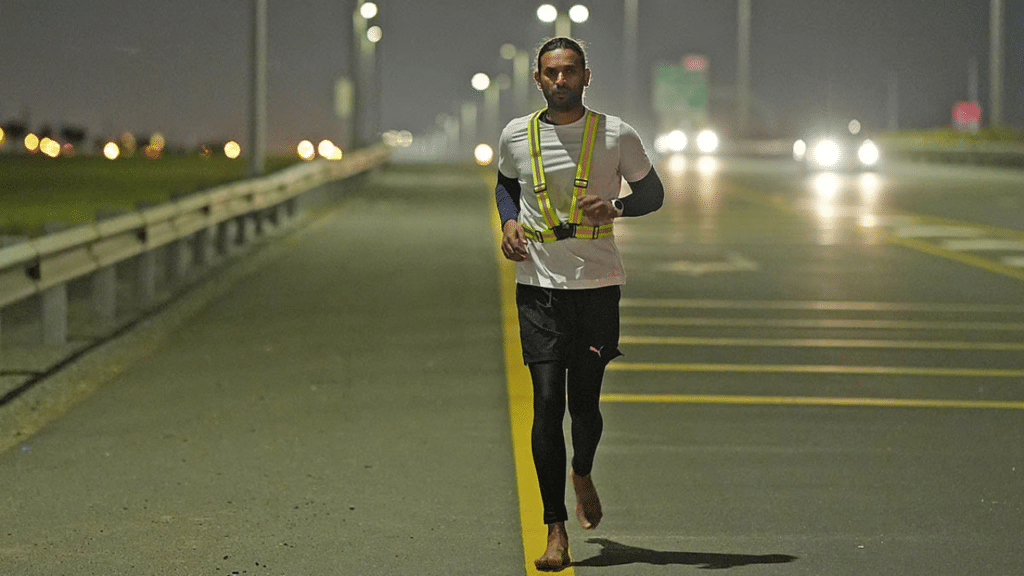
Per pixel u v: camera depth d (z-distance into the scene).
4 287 24.05
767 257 47.41
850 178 104.62
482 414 22.27
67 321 31.00
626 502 17.31
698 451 20.06
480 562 14.83
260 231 54.69
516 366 26.52
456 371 25.95
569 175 14.05
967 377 26.09
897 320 33.25
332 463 19.08
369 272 41.84
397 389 24.25
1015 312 34.72
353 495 17.45
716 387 24.89
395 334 30.20
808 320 33.16
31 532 15.75
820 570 14.62
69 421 21.52
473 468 18.86
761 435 21.12
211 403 22.92
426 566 14.68
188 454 19.52
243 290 37.38
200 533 15.77
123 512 16.58
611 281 14.28
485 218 64.69
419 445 20.16
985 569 14.69
